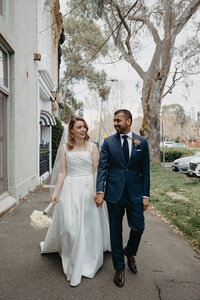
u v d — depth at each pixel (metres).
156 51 15.31
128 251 2.94
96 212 2.96
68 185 2.98
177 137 74.06
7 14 5.79
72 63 28.59
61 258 3.06
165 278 2.81
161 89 15.88
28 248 3.53
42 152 10.15
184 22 13.45
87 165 3.01
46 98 12.46
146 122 16.30
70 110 33.44
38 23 9.05
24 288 2.56
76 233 2.78
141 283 2.69
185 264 3.17
